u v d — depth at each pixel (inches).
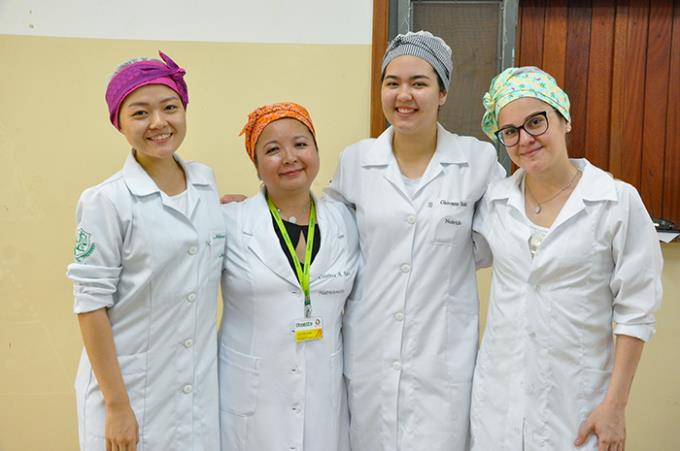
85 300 46.8
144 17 76.6
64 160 78.1
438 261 57.9
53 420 81.0
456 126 76.8
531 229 50.9
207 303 52.2
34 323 80.3
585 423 48.7
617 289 48.8
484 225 56.6
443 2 74.8
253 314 54.8
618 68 79.0
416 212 58.2
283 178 55.4
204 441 51.8
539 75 49.5
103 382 47.5
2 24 76.2
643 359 79.9
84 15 76.4
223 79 77.2
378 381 58.4
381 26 74.9
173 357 50.0
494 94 51.9
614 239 48.1
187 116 77.5
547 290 49.9
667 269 78.5
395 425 57.8
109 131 77.8
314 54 76.5
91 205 47.2
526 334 50.4
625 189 48.4
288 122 55.0
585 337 49.1
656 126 79.3
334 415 56.6
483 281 79.2
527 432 50.3
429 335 58.0
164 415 49.8
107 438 47.9
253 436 53.9
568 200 49.6
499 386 52.6
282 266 54.3
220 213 54.9
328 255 56.6
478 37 75.2
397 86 56.5
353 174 63.1
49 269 79.6
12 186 78.6
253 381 54.0
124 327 49.1
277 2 76.2
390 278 58.2
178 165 53.7
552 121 48.7
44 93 77.2
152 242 48.3
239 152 78.2
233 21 76.5
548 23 79.3
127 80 47.3
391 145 62.4
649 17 78.0
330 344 56.0
